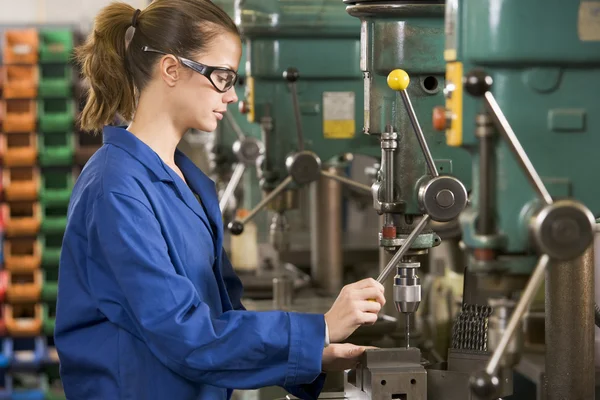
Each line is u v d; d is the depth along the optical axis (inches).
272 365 76.6
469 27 68.0
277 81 132.8
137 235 75.5
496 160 68.1
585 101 68.2
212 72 80.7
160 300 74.4
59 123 244.2
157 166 81.3
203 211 86.0
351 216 267.0
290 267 188.1
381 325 116.7
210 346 74.7
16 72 241.4
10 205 249.3
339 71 131.3
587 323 75.8
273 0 129.6
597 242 102.2
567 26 66.6
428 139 90.8
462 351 86.7
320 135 133.2
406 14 89.8
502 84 68.3
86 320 80.2
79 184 81.3
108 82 83.7
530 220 64.8
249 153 158.7
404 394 80.1
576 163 68.6
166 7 81.0
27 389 242.4
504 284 70.7
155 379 79.0
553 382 76.4
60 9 297.3
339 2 129.1
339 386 106.0
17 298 244.1
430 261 146.5
